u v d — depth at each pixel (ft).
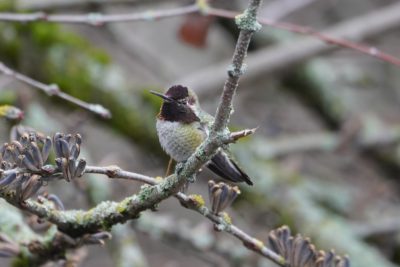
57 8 37.45
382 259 34.60
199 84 39.40
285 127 47.98
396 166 43.96
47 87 21.48
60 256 18.94
